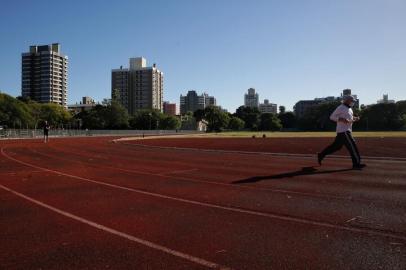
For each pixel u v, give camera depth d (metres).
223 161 18.06
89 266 4.91
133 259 5.13
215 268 4.79
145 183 11.48
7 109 117.00
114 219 7.23
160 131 129.38
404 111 139.62
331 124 156.75
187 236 6.12
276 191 9.79
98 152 25.81
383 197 8.82
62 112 155.50
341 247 5.45
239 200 8.78
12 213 7.80
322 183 10.86
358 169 13.77
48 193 9.98
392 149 22.98
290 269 4.71
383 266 4.73
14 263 5.05
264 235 6.10
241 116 199.62
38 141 47.69
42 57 189.12
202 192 9.86
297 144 30.98
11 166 16.64
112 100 154.88
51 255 5.33
